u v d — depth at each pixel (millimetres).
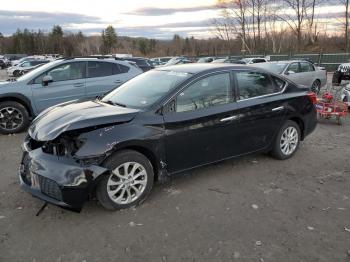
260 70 5445
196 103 4594
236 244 3420
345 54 32000
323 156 6078
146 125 4137
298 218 3918
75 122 3850
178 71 4961
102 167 3783
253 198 4398
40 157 3861
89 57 8734
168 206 4176
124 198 4086
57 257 3238
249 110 5086
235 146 5039
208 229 3682
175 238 3520
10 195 4461
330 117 9180
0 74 35656
